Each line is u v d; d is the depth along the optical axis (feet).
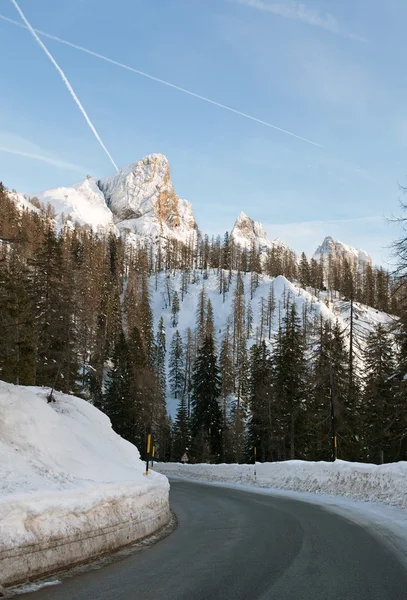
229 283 567.59
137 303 415.44
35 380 115.34
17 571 21.44
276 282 539.29
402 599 19.86
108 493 29.37
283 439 151.64
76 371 127.85
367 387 126.21
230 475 105.81
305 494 71.31
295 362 150.10
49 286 119.85
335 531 37.73
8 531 21.25
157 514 38.37
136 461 52.90
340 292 538.06
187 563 26.53
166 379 376.48
